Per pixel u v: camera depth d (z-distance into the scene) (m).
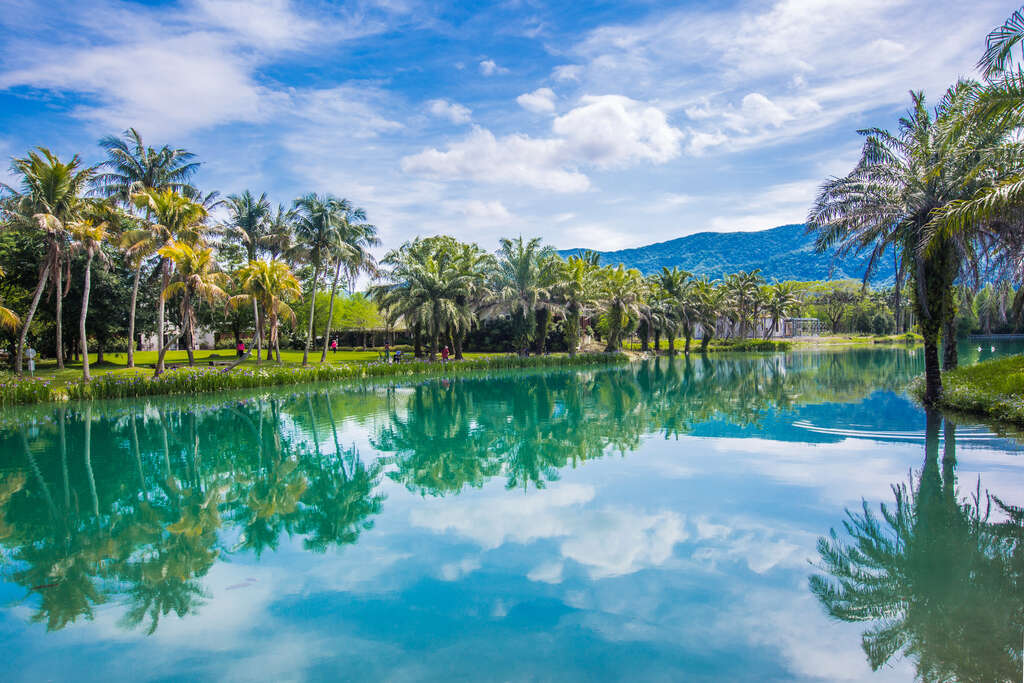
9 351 38.41
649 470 10.99
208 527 8.27
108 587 6.36
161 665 4.79
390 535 7.79
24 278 35.22
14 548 7.56
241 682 4.51
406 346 69.12
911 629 5.12
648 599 5.78
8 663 4.87
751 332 95.06
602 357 47.19
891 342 84.44
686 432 15.01
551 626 5.29
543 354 47.78
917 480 9.76
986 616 5.35
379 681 4.48
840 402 20.22
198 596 6.07
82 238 26.45
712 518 8.17
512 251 45.56
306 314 61.66
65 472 11.63
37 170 26.67
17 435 15.98
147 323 43.56
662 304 63.09
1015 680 4.34
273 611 5.71
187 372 27.16
